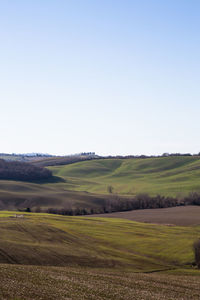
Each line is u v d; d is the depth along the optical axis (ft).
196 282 143.43
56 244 212.43
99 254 199.21
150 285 127.34
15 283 99.91
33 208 416.05
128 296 103.96
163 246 232.12
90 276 131.95
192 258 203.31
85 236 251.80
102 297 98.68
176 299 107.45
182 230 294.87
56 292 96.58
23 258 166.71
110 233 270.67
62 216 358.84
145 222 342.85
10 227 248.52
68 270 140.87
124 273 156.56
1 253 169.17
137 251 219.41
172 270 180.24
